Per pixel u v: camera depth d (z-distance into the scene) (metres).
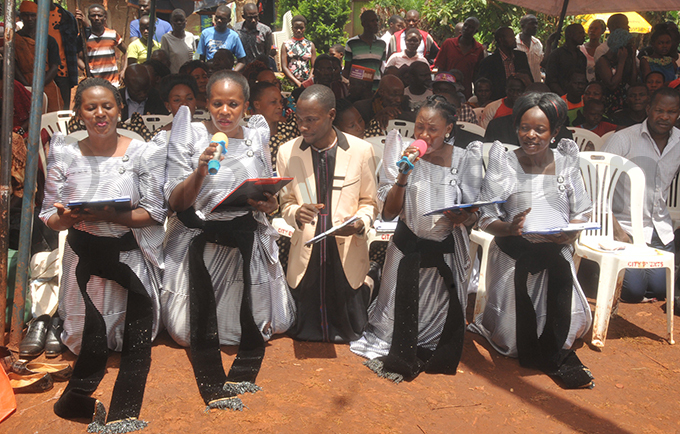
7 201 3.41
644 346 3.96
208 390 3.10
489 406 3.14
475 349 3.83
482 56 9.30
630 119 6.36
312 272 3.75
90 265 3.32
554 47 8.48
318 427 2.87
